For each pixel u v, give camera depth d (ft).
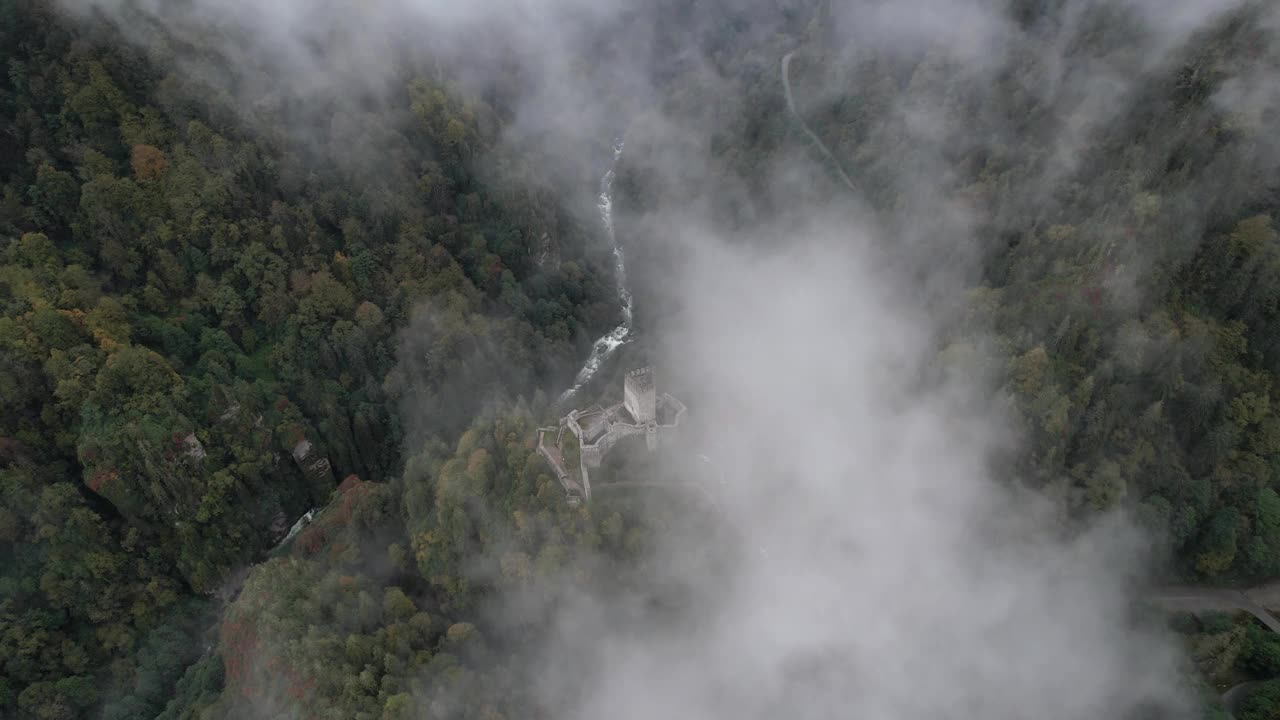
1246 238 518.37
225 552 568.41
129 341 576.61
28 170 617.62
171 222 627.87
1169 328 513.45
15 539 511.40
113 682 510.99
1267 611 474.90
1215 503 492.54
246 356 631.15
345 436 635.25
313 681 424.87
